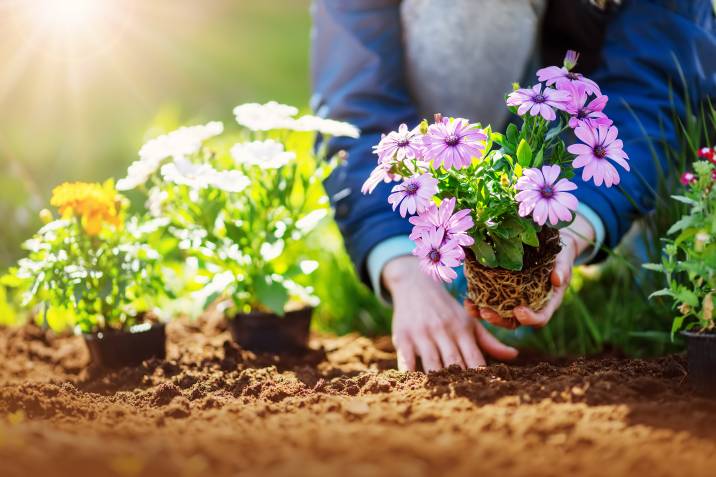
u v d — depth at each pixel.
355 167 1.50
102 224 1.50
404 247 1.44
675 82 1.47
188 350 1.55
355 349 1.58
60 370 1.53
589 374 1.30
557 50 1.65
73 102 3.83
